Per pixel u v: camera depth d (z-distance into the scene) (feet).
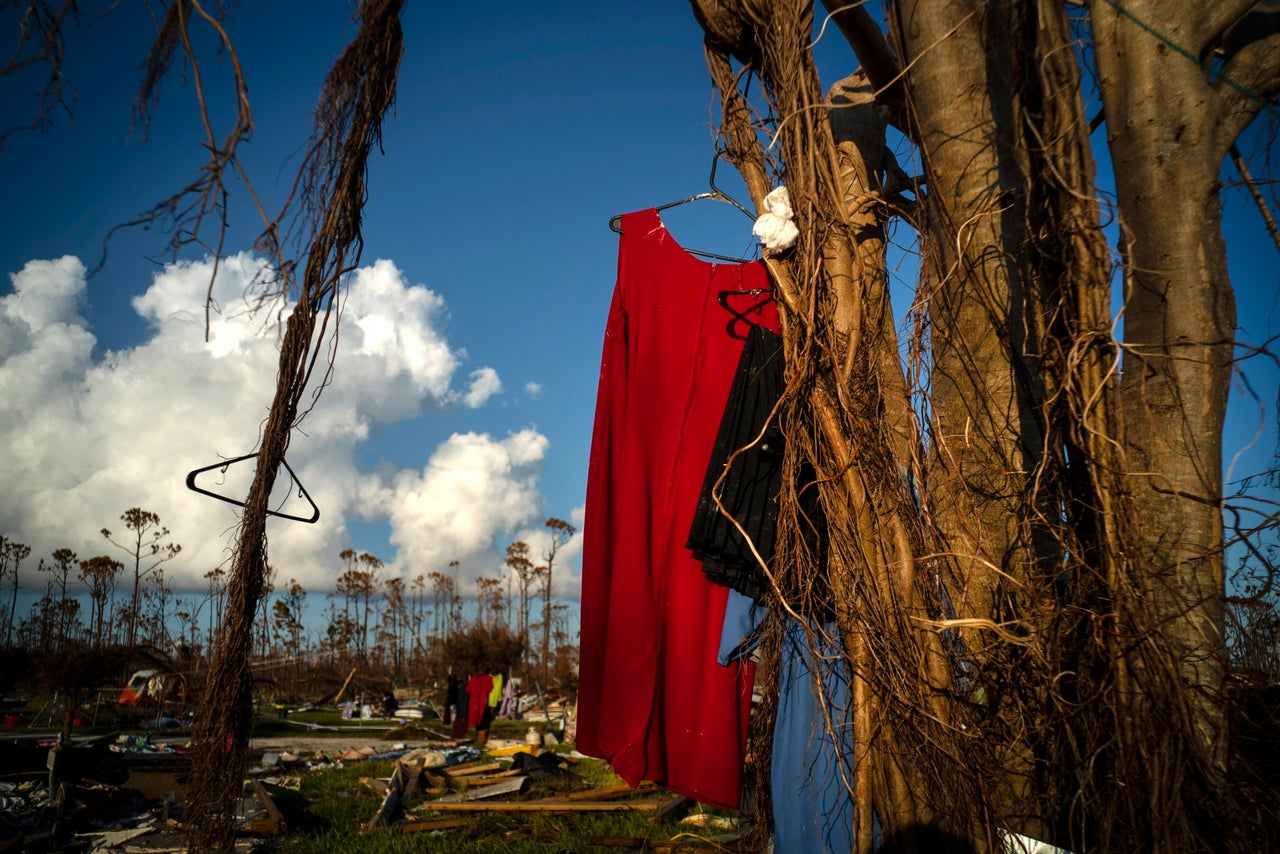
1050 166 6.90
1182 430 6.91
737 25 9.20
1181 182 7.06
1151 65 7.21
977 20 8.57
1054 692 6.84
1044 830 7.28
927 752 7.09
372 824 27.27
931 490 8.57
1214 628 6.53
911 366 8.28
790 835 8.82
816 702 8.79
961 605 7.86
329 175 8.45
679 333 11.73
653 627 10.76
